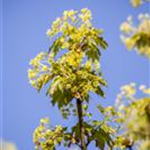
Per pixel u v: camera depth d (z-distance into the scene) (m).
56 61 10.34
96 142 10.15
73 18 10.57
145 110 5.87
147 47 6.03
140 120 5.73
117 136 9.99
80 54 10.23
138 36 6.05
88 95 10.27
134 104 5.95
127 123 5.70
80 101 10.21
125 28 6.08
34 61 10.28
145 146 5.56
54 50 10.39
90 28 10.58
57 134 10.40
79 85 9.95
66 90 9.83
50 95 9.98
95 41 10.50
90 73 10.45
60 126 10.50
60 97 9.82
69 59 10.12
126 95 5.99
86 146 10.15
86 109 10.42
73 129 10.38
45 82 10.12
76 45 10.40
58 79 9.94
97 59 10.55
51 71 10.23
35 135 10.45
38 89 10.18
